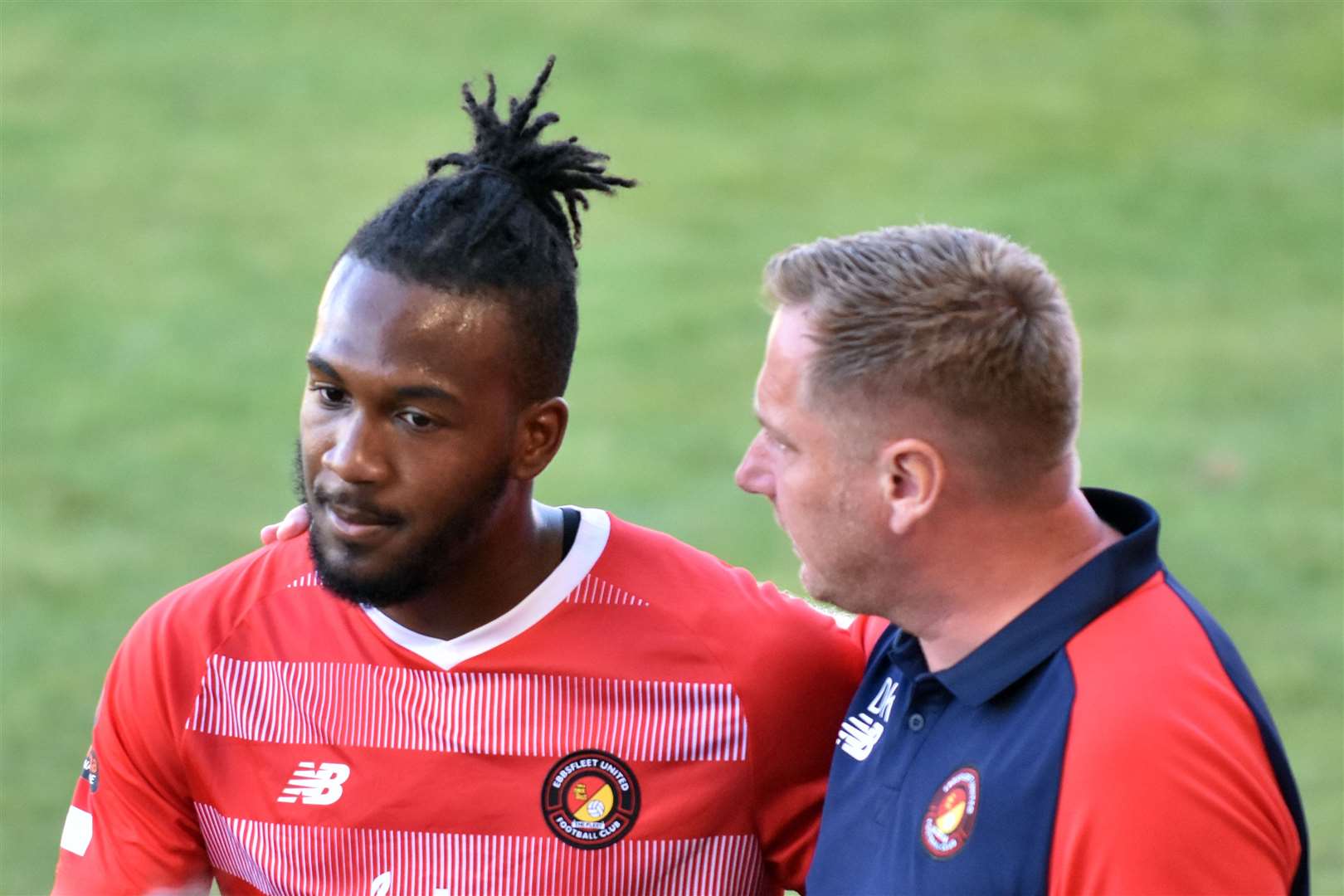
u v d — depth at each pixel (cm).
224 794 779
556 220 747
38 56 5009
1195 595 2436
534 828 762
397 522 699
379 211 718
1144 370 3309
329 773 768
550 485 2862
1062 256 3834
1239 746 609
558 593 773
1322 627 2333
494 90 743
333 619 781
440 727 766
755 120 4644
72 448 3019
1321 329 3472
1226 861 593
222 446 3048
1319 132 4469
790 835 785
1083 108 4675
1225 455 2947
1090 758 607
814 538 686
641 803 766
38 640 2344
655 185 4250
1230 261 3806
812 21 5278
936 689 685
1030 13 5312
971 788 642
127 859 792
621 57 5019
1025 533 659
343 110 4703
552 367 721
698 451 3012
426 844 763
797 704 777
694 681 771
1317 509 2730
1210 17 5228
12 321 3556
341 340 686
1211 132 4491
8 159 4372
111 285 3741
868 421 657
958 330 638
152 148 4469
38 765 1994
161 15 5322
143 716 782
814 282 675
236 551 2675
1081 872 601
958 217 4047
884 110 4703
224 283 3759
